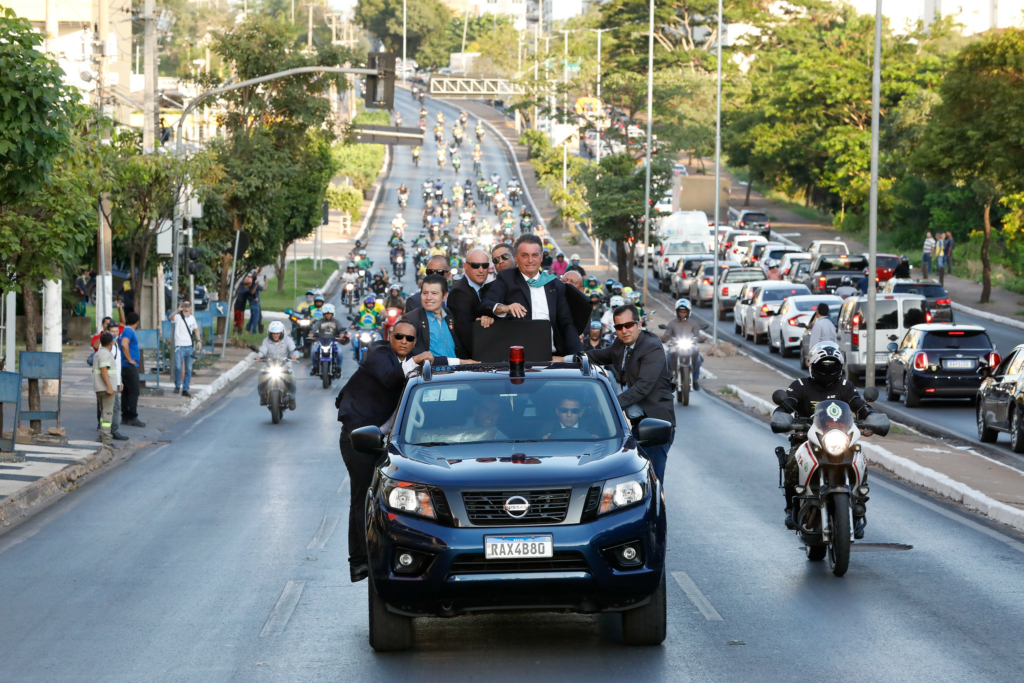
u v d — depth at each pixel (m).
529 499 9.82
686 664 9.84
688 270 74.62
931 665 9.73
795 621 11.20
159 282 44.47
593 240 106.88
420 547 9.80
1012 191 45.47
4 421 27.17
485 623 11.42
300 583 13.18
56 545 15.50
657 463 14.45
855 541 15.07
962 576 13.05
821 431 13.23
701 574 13.23
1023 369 24.52
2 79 18.23
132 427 28.47
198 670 9.98
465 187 143.00
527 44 159.25
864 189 102.19
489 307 12.70
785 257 70.62
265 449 25.16
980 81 43.12
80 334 50.38
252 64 57.88
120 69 60.66
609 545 9.79
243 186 55.34
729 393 36.69
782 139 112.56
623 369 14.88
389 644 10.36
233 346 53.59
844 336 39.72
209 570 13.90
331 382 39.47
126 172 34.62
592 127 107.94
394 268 88.12
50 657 10.42
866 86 107.00
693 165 154.38
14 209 23.81
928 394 32.09
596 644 10.54
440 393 11.36
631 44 145.75
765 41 155.00
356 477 12.12
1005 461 23.20
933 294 47.28
